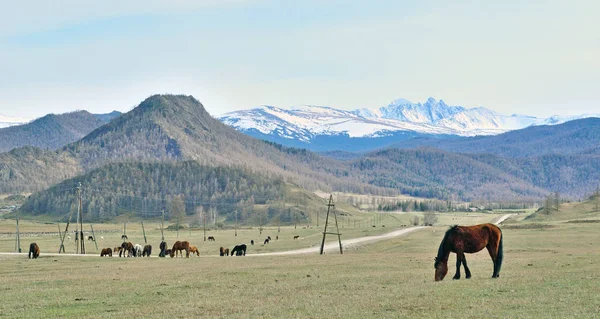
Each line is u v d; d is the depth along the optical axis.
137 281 50.81
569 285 38.38
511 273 46.94
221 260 80.94
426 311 31.88
